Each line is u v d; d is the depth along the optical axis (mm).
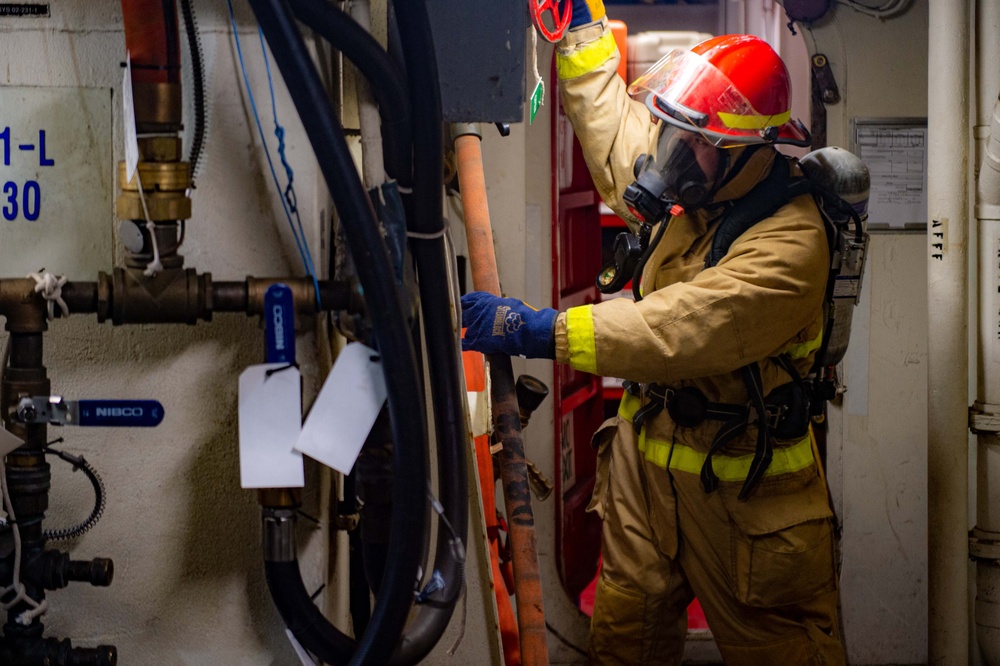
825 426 2930
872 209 2824
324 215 1452
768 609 2248
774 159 2145
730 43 2105
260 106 1388
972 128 2695
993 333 2664
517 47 1430
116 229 1415
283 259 1414
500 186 2771
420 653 1329
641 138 2443
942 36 2553
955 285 2607
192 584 1497
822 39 2793
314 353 1446
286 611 1355
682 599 2479
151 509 1479
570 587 3240
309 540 1497
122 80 1393
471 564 1729
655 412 2311
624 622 2451
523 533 1817
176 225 1322
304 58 1120
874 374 2865
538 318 1971
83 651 1395
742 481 2197
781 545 2180
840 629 2938
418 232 1309
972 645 2822
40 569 1361
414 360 1206
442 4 1417
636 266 2248
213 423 1469
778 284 1985
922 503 2891
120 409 1354
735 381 2166
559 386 2904
